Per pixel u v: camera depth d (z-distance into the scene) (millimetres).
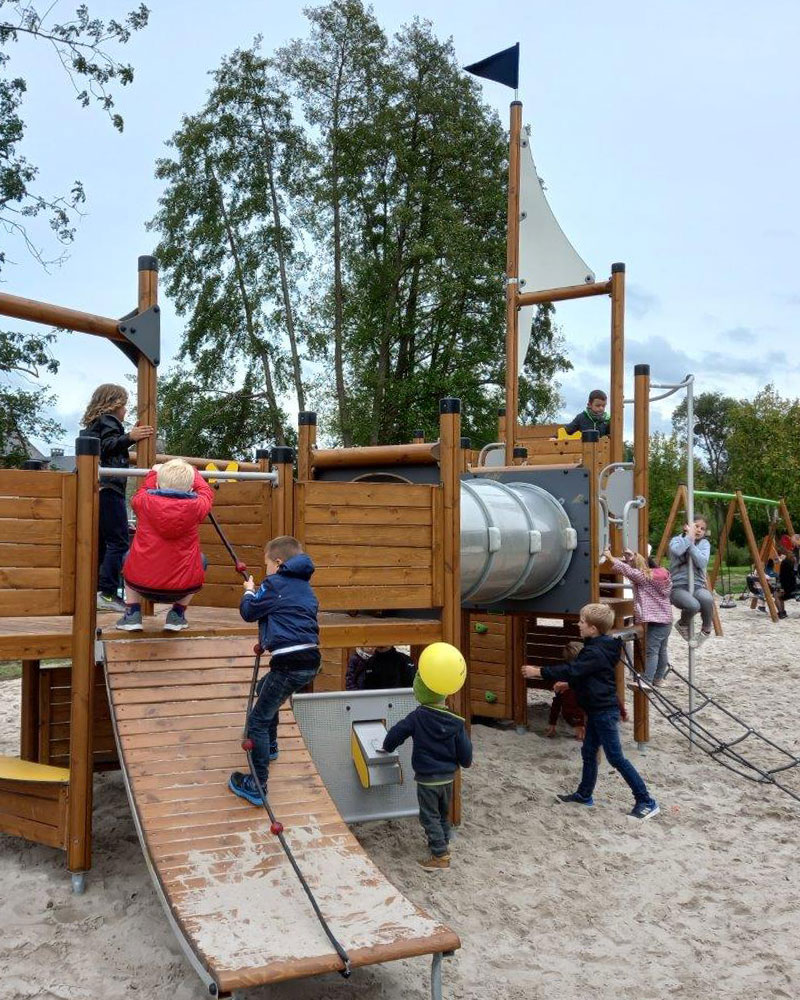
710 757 9031
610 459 10312
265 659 5852
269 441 35156
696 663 14891
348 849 4801
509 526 7793
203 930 4066
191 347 34156
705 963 4871
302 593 5281
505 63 10781
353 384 34312
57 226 22078
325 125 34156
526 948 4988
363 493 6484
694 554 9906
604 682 7355
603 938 5137
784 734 10141
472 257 33250
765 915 5469
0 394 24078
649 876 6039
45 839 5465
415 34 34625
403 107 34062
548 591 8391
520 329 10953
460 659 5965
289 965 3840
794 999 4520
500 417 12742
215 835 4695
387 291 34000
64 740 7746
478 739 9766
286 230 34344
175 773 4969
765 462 41500
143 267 6715
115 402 6891
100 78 21359
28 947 4691
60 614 5371
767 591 20469
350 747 6199
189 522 5742
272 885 4441
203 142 33281
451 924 5254
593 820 7145
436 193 33594
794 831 6988
